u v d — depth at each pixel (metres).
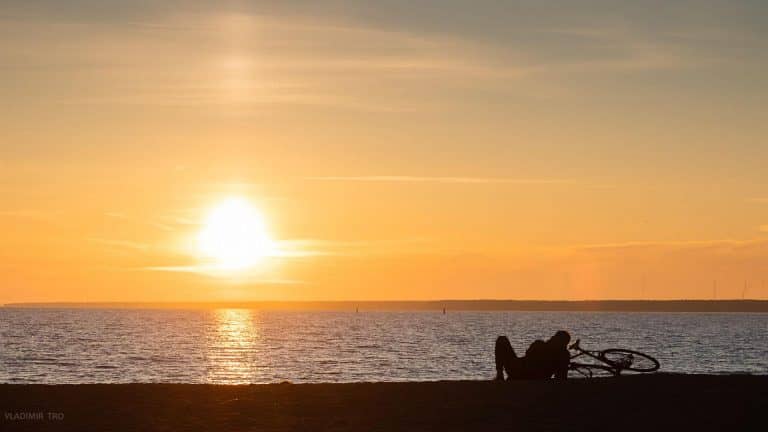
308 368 91.56
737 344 147.88
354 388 20.88
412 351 122.50
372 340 158.88
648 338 173.75
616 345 141.88
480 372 86.25
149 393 19.92
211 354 115.00
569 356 25.33
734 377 23.03
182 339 158.12
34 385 21.41
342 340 159.12
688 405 18.28
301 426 16.14
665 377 23.06
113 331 194.25
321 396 19.59
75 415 17.09
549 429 15.87
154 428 15.91
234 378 79.00
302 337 172.62
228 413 17.44
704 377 23.08
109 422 16.42
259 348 130.12
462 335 186.75
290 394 19.89
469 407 18.08
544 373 24.92
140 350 122.62
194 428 15.94
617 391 20.23
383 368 91.56
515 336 182.50
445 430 15.78
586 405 18.30
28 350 119.19
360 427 16.05
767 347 137.50
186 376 81.19
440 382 22.34
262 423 16.42
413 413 17.44
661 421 16.59
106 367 91.88
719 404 18.41
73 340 149.00
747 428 16.09
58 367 91.25
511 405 18.30
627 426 16.16
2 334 169.88
